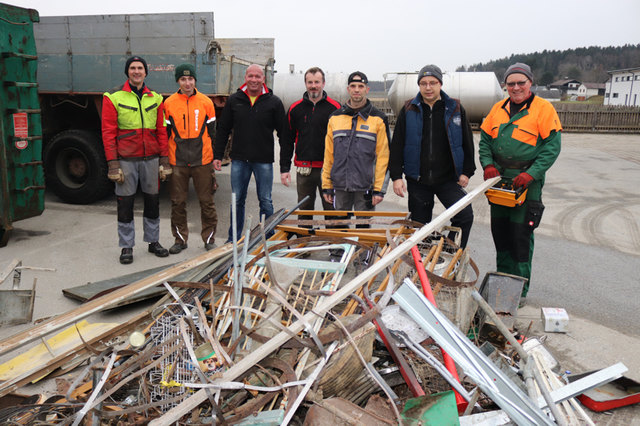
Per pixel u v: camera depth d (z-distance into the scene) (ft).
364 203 14.82
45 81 22.62
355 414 6.58
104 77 21.86
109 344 9.20
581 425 7.30
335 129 14.21
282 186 28.68
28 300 11.32
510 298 11.16
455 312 9.77
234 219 9.21
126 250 15.60
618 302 13.64
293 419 6.82
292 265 10.50
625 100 236.63
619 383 9.20
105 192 22.06
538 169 11.54
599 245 19.04
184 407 6.19
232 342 8.04
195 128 15.87
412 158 13.62
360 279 8.43
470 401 7.13
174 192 16.25
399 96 60.90
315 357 7.63
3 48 15.67
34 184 17.40
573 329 11.91
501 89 59.77
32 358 9.62
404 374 7.63
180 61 21.09
